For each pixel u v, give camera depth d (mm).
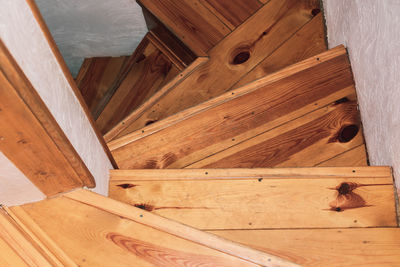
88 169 1156
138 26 2484
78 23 2506
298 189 1359
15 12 830
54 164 1006
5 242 1009
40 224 1061
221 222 1329
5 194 1030
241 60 1991
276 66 1956
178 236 1037
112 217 1063
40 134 932
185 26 2111
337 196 1353
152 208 1366
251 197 1353
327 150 1607
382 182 1372
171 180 1396
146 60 2492
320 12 2018
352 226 1318
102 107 2527
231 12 2098
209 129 1627
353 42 1659
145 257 1028
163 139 1621
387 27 1360
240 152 1605
